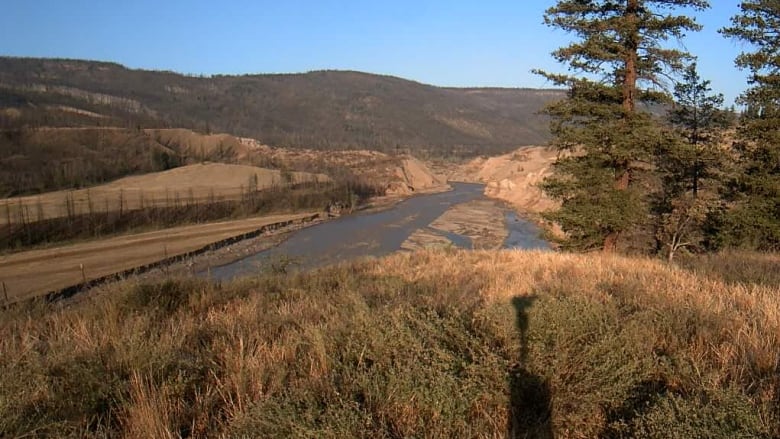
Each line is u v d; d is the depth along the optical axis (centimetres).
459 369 385
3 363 420
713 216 1817
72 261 4212
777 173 1734
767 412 311
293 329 519
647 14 1438
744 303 612
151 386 377
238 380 383
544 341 425
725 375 373
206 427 334
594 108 1484
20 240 4881
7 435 306
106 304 711
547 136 1652
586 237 1597
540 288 736
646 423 297
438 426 319
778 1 1652
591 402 341
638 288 717
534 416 342
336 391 348
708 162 1645
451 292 743
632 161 1516
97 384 378
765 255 1398
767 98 1689
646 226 1925
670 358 405
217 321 601
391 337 441
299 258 2039
